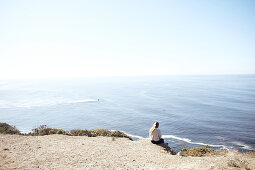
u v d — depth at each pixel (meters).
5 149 7.86
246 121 41.59
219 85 177.38
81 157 7.73
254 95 93.62
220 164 7.12
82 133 13.72
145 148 10.48
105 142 11.40
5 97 101.50
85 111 58.75
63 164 6.65
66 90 144.00
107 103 75.81
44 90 145.50
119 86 183.75
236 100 76.75
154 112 54.97
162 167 7.03
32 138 10.89
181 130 35.47
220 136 31.11
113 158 8.02
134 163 7.51
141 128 38.03
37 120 46.53
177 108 60.97
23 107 67.25
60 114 54.31
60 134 12.85
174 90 131.25
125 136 14.85
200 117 46.72
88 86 189.75
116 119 46.81
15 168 5.75
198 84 197.88
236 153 11.41
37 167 6.06
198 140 29.14
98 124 42.03
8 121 45.44
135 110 58.97
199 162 7.64
